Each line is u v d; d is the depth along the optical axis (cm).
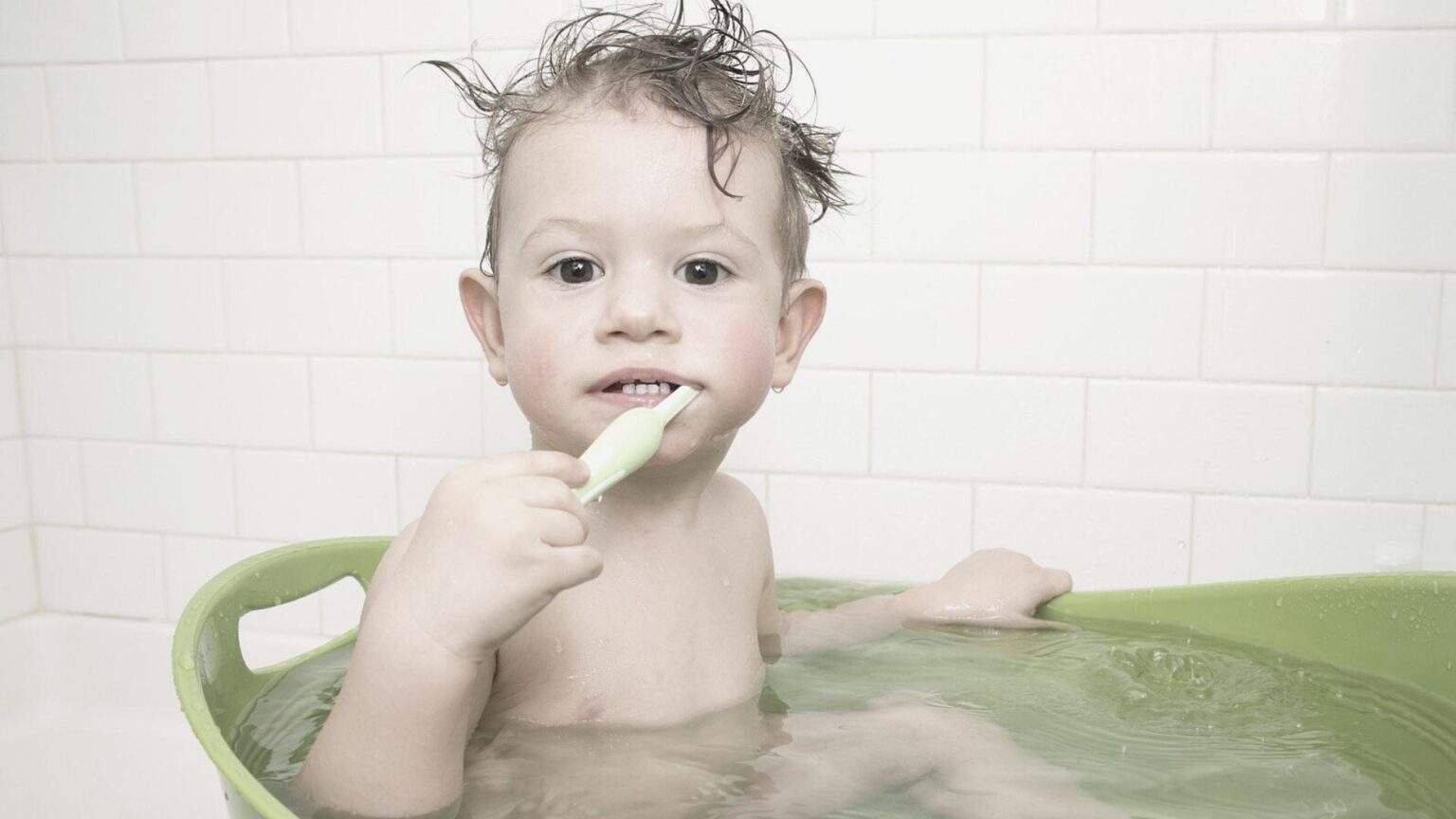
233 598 97
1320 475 158
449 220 174
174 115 181
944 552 169
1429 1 149
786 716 95
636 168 88
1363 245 154
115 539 192
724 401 89
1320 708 95
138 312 187
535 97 97
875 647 112
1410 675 99
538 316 89
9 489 191
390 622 76
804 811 79
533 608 76
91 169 185
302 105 177
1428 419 155
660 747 88
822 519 172
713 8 123
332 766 77
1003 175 161
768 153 97
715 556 104
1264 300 157
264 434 185
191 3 178
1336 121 152
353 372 181
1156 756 87
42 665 188
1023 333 163
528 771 84
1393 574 101
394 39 173
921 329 166
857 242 166
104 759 182
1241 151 155
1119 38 156
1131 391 162
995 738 90
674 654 96
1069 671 104
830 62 163
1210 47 154
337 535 184
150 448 189
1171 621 115
